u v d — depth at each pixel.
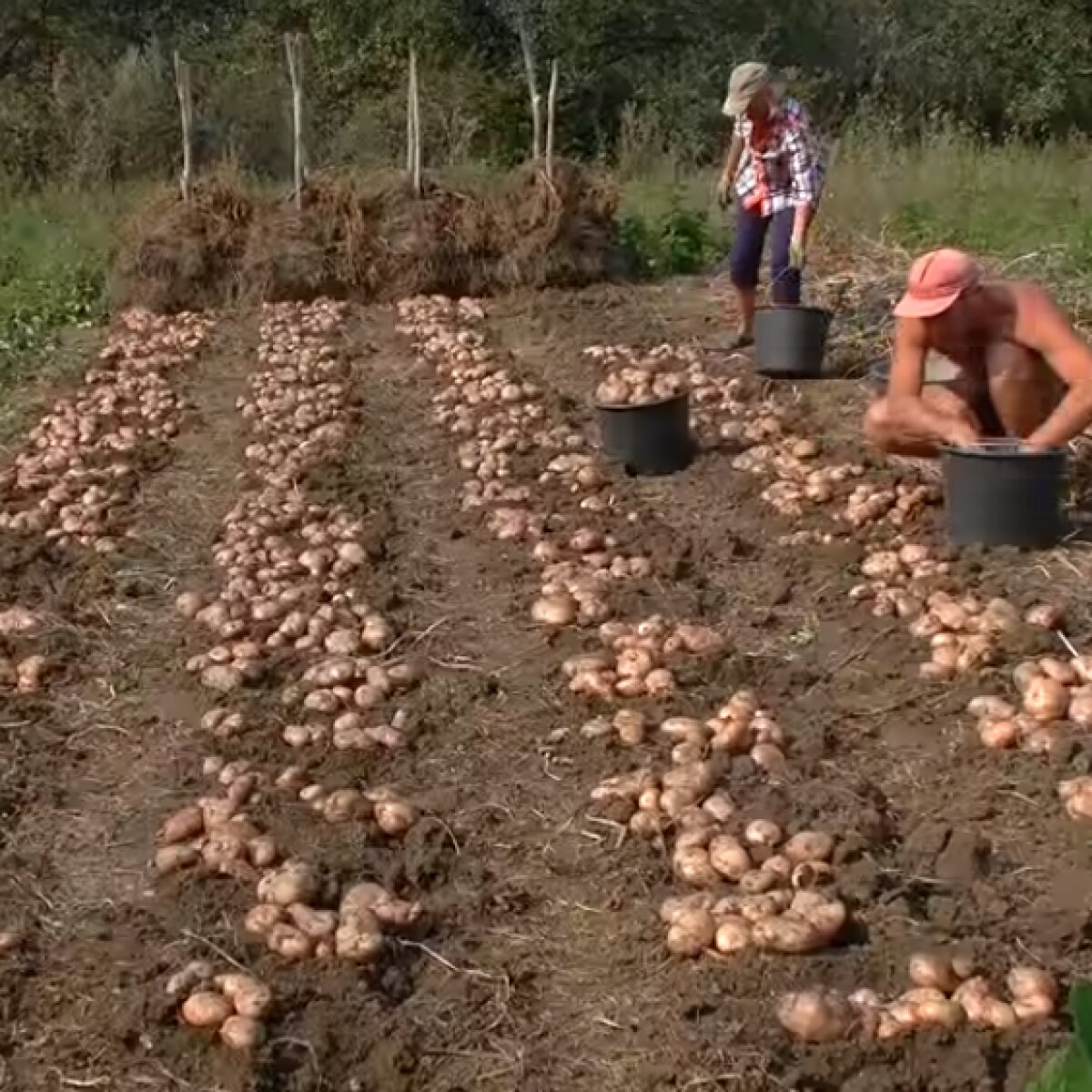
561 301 12.41
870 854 4.27
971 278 6.07
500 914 4.23
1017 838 4.45
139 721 5.41
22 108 19.91
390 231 12.95
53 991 3.92
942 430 6.35
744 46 23.91
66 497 7.59
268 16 23.09
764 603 6.16
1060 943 3.89
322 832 4.53
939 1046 3.52
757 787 4.65
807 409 8.86
